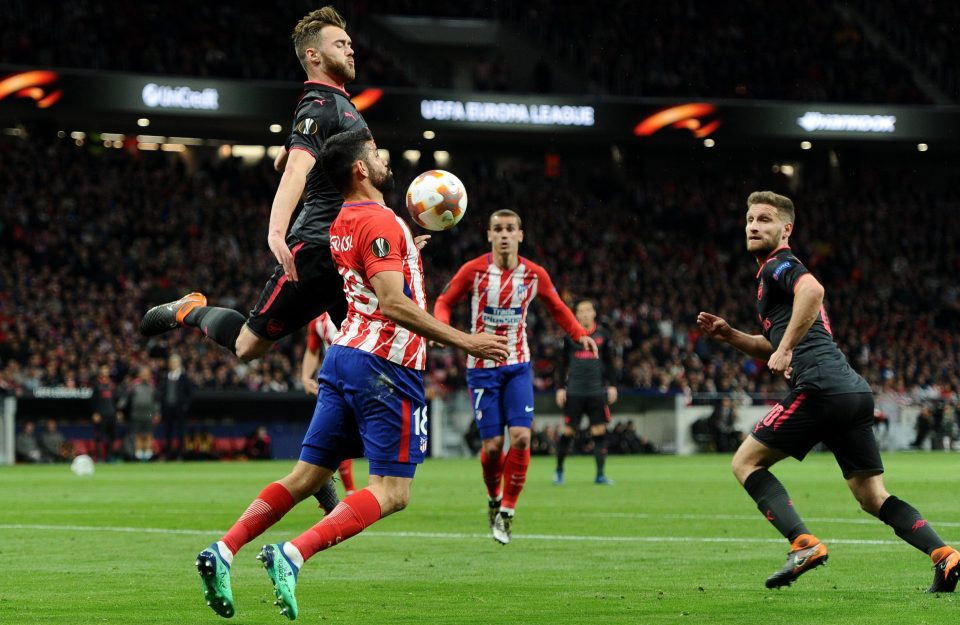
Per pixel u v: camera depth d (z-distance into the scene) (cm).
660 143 14962
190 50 12356
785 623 1781
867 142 14100
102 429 8775
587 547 2923
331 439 1836
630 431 10456
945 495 4809
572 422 5856
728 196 15138
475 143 14725
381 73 13012
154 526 3550
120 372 9350
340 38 2225
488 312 3256
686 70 14225
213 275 11562
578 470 7344
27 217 11425
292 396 9600
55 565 2586
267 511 1802
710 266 13688
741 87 14288
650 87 14050
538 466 8069
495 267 3262
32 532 3356
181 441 8944
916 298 13750
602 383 5841
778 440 2136
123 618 1867
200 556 1711
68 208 11756
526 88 14875
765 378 11512
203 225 12344
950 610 1891
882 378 11781
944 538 3023
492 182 14012
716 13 15012
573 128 13212
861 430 2130
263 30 13012
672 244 14162
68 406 8988
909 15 15712
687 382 10919
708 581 2294
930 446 11075
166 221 12200
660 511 4050
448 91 12800
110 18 12256
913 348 12469
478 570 2480
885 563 2541
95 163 12688
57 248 11138
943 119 13925
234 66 12488
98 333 9888
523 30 14988
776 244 2194
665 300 12812
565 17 14925
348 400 1814
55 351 9350
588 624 1794
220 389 9444
